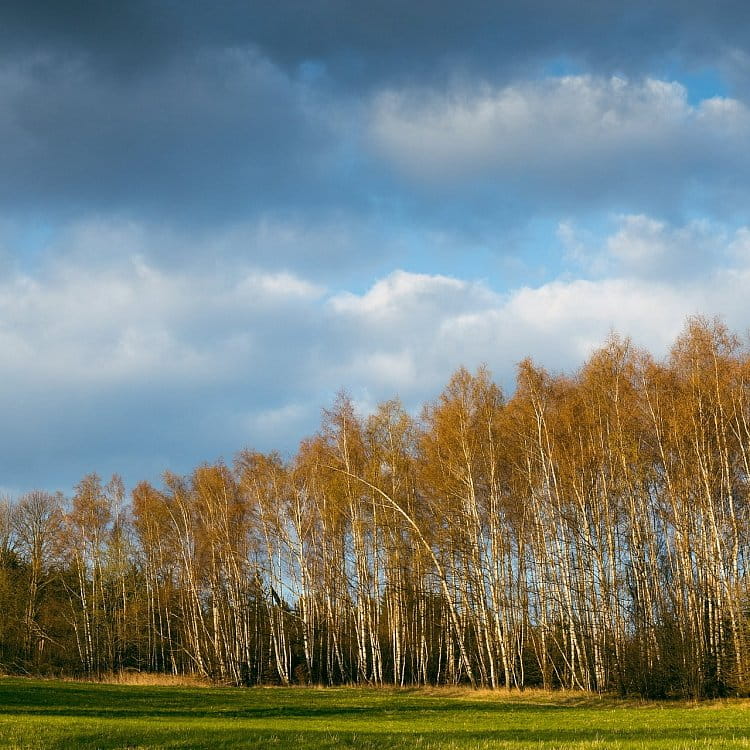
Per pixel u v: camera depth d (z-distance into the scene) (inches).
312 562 2432.3
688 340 1744.6
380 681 2186.3
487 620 1893.5
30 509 2898.6
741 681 1568.7
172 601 2869.1
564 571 1851.6
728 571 1731.1
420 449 2110.0
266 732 925.8
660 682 1658.5
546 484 1797.5
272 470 2369.6
